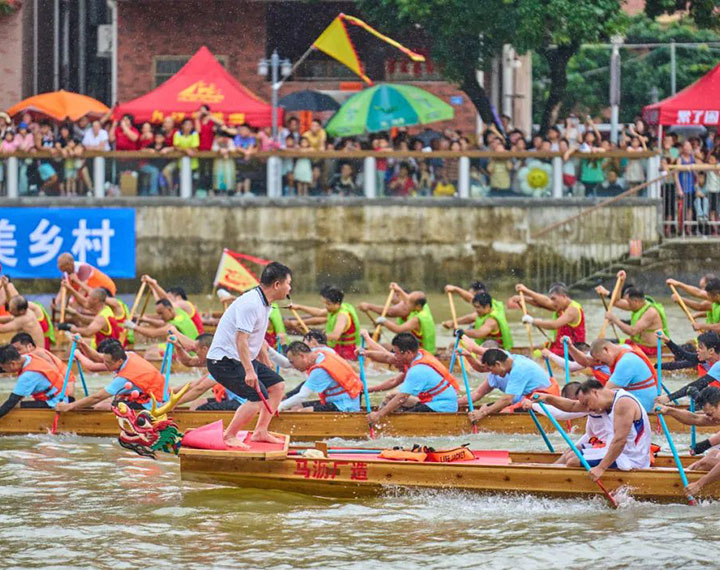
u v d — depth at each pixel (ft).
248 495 89.45
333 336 130.52
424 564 73.92
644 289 196.34
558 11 206.28
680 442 104.01
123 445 88.07
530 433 107.55
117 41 245.04
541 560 74.59
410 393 107.34
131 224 196.65
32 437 109.09
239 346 84.48
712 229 198.49
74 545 77.92
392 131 209.26
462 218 197.26
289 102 203.92
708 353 102.58
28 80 242.37
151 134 197.57
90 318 140.46
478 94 224.12
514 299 134.82
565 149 198.08
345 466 88.28
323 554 75.72
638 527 80.79
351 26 242.17
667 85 293.64
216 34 243.81
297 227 197.57
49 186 197.16
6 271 197.26
